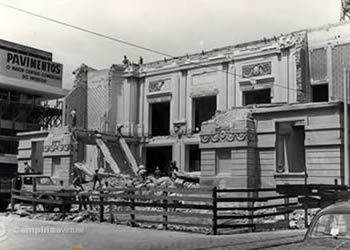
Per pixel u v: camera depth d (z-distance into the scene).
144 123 67.00
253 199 19.73
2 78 79.88
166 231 19.12
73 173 55.78
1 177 31.61
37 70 85.12
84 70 71.44
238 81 57.53
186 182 48.75
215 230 18.55
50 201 24.62
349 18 59.47
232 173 43.16
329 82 50.22
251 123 43.44
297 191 22.27
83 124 70.00
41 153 64.62
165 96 65.00
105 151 58.62
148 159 67.56
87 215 23.75
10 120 82.31
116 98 68.38
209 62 60.38
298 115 40.94
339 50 49.97
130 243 15.35
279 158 42.25
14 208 28.33
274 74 54.38
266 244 15.37
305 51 52.09
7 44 81.31
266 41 55.69
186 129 62.25
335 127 38.69
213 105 62.25
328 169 38.72
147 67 67.25
